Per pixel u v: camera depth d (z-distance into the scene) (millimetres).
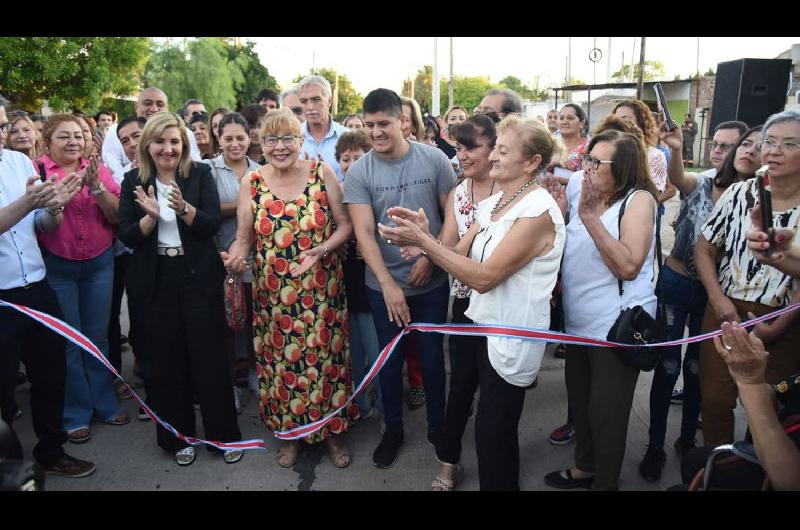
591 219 2391
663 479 3010
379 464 3113
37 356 2852
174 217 2941
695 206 3117
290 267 2922
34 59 13203
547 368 4410
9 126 3771
